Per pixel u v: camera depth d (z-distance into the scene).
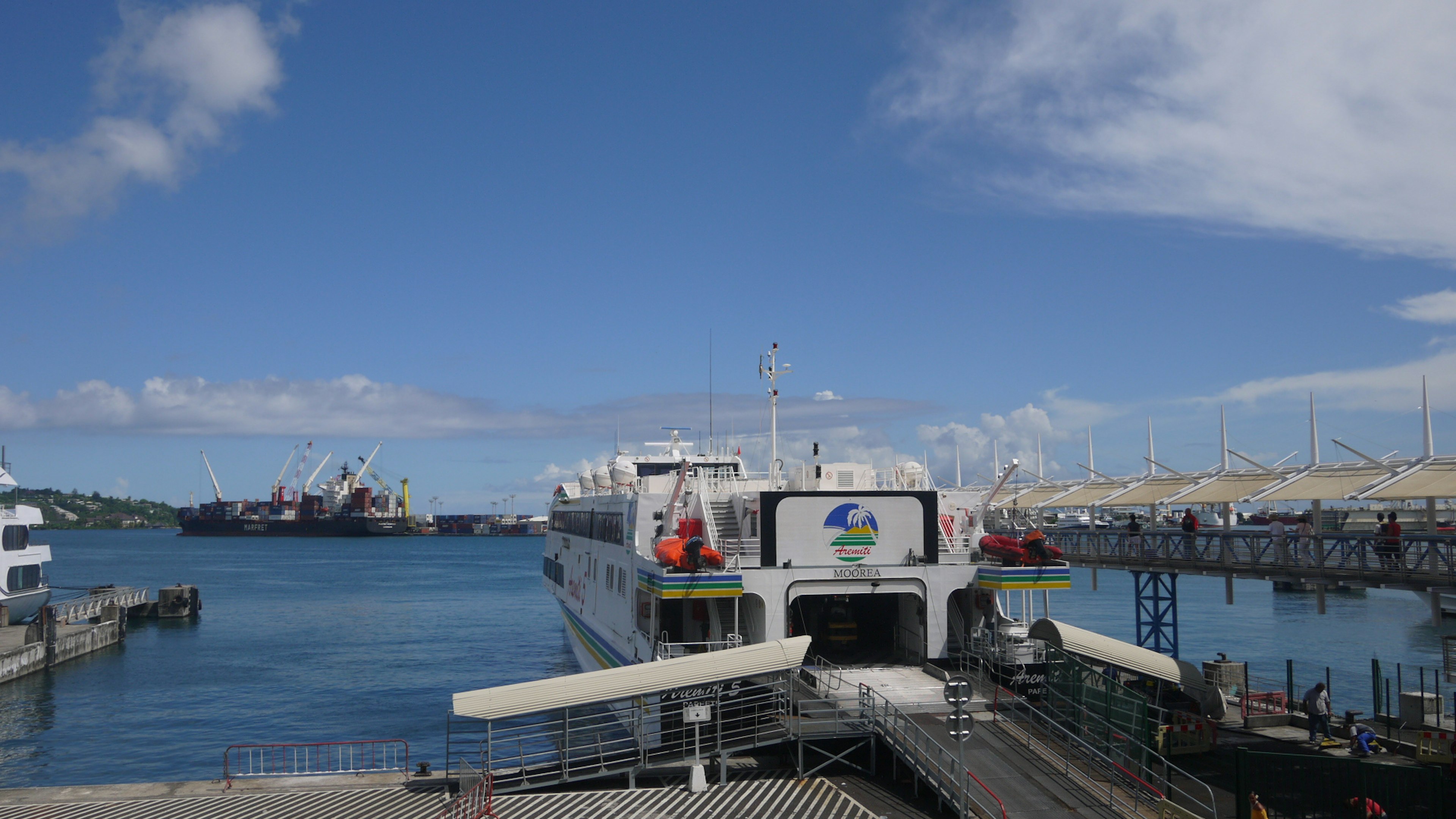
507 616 95.25
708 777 24.44
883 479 34.72
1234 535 34.44
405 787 26.06
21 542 69.06
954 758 20.95
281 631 83.25
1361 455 33.50
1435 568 26.19
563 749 24.84
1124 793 20.66
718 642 27.47
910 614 31.20
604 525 40.69
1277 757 21.33
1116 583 129.88
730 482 37.97
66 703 52.72
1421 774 21.06
